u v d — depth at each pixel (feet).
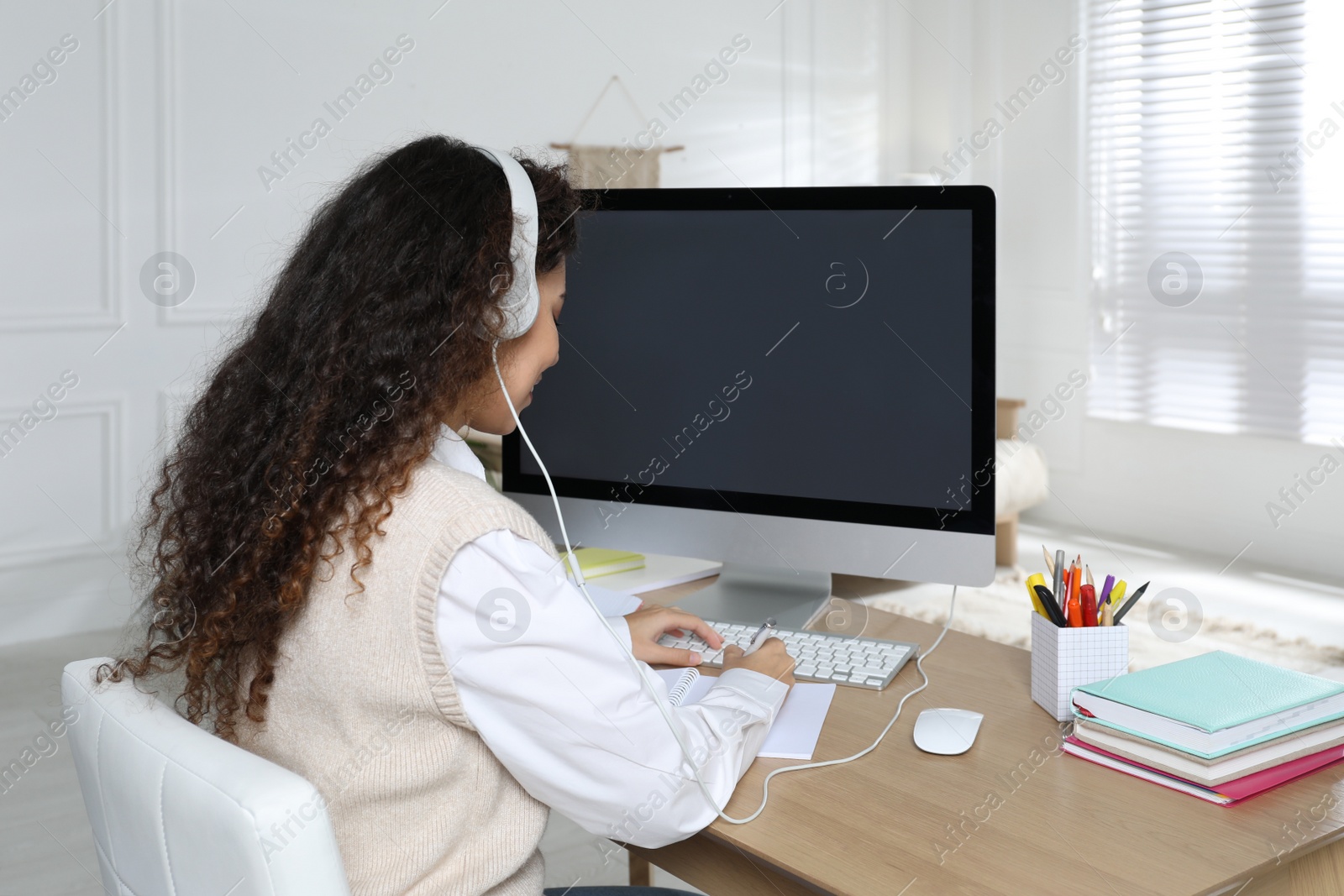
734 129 16.19
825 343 4.42
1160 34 14.71
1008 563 13.85
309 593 2.85
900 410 4.32
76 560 11.80
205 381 3.62
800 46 16.60
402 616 2.74
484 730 2.79
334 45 12.75
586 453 4.97
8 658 11.05
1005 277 16.74
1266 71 13.62
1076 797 3.11
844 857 2.81
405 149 3.24
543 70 14.39
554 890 4.07
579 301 4.88
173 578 3.05
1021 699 3.85
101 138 11.48
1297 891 2.93
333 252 3.10
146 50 11.60
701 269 4.62
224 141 12.14
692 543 4.78
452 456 3.14
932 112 17.54
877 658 4.10
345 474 2.85
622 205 4.74
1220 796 3.04
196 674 2.94
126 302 11.77
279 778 2.37
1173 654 10.53
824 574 4.94
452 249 3.03
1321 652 10.66
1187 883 2.64
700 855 3.20
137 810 2.62
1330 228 13.11
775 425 4.56
